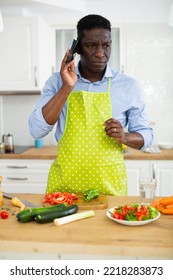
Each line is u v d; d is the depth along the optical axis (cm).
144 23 316
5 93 306
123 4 314
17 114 342
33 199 146
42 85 306
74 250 99
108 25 146
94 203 134
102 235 105
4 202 142
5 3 290
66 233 107
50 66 323
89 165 154
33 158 287
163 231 108
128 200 142
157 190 284
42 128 146
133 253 97
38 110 145
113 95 159
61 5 300
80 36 147
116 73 164
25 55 297
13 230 109
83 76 162
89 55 147
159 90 325
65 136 157
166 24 315
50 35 320
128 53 322
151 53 320
